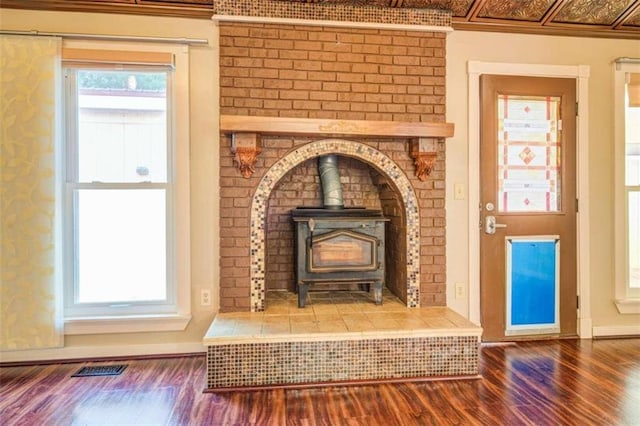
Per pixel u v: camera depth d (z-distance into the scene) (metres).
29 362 2.50
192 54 2.64
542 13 2.79
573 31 2.89
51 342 2.49
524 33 2.88
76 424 1.82
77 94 2.61
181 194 2.64
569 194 2.94
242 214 2.65
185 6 2.59
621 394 2.09
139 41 2.59
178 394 2.10
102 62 2.52
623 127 2.97
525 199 2.90
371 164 2.78
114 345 2.61
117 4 2.55
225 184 2.63
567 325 2.96
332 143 2.71
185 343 2.67
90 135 2.63
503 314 2.89
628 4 2.75
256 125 2.47
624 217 2.99
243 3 2.60
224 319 2.46
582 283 2.96
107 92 2.64
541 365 2.46
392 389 2.15
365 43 2.70
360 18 2.69
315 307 2.72
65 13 2.54
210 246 2.69
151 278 2.70
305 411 1.93
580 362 2.51
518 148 2.89
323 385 2.18
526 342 2.87
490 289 2.88
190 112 2.65
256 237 2.65
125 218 2.67
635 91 2.98
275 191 3.10
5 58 2.42
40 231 2.47
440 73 2.77
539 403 2.00
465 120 2.84
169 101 2.66
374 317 2.51
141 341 2.63
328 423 1.82
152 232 2.70
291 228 3.12
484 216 2.87
